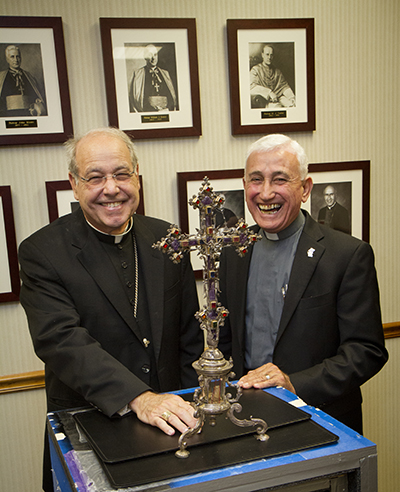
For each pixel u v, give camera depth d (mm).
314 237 1980
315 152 2898
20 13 2396
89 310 1775
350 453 1177
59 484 1380
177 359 1997
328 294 1896
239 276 2111
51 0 2432
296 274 1918
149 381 1844
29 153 2494
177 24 2570
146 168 2654
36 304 1718
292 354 1901
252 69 2705
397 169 3057
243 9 2697
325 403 1867
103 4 2502
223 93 2723
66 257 1803
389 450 3201
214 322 1223
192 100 2635
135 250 1992
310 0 2787
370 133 2980
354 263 1896
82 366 1500
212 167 2754
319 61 2840
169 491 1034
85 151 1693
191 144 2709
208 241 1228
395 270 3117
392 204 3070
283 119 2781
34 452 2646
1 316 2535
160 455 1164
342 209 2947
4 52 2383
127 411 1438
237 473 1080
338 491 1216
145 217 2168
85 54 2512
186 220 2697
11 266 2490
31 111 2443
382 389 3146
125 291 1876
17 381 2566
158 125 2611
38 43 2416
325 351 1919
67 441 1275
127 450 1181
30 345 2586
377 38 2924
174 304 1961
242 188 2779
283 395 1560
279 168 1862
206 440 1214
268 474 1104
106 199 1703
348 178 2936
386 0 2908
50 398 1875
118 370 1480
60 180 2537
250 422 1229
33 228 2533
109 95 2521
